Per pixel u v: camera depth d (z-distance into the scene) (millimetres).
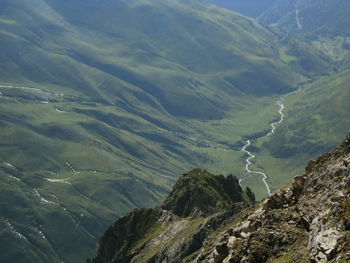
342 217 58250
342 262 52531
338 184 68125
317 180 73938
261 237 67562
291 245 64562
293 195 76312
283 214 70938
